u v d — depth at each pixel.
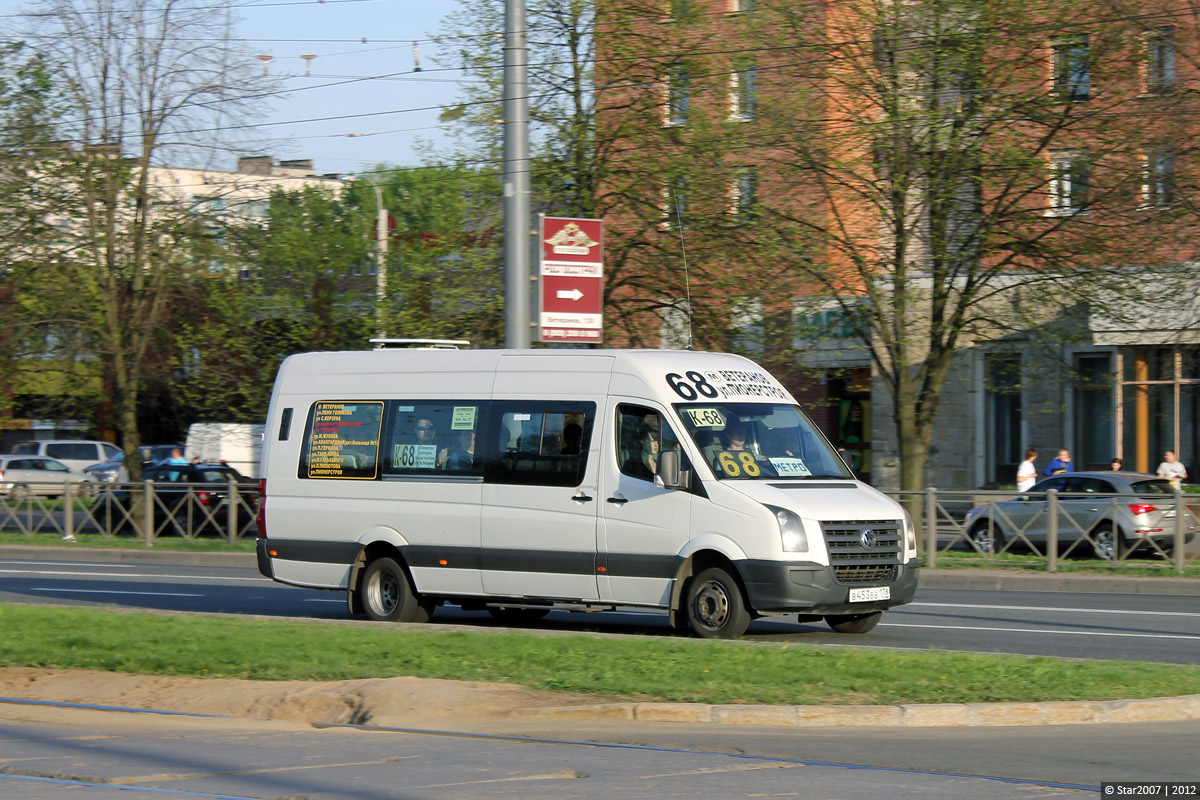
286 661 14.91
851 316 34.56
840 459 19.14
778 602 17.12
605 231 34.88
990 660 14.34
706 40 34.34
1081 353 44.22
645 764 10.43
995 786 9.61
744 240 33.66
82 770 10.45
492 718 12.57
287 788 9.73
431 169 36.09
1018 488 39.47
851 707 12.16
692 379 18.62
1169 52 32.88
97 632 17.27
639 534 18.11
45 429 80.81
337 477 20.81
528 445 19.22
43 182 42.06
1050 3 31.62
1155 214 32.06
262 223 44.28
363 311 42.66
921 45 32.44
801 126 33.09
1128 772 10.12
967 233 33.31
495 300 35.28
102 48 41.22
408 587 20.05
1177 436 42.62
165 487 38.22
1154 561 27.28
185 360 45.44
